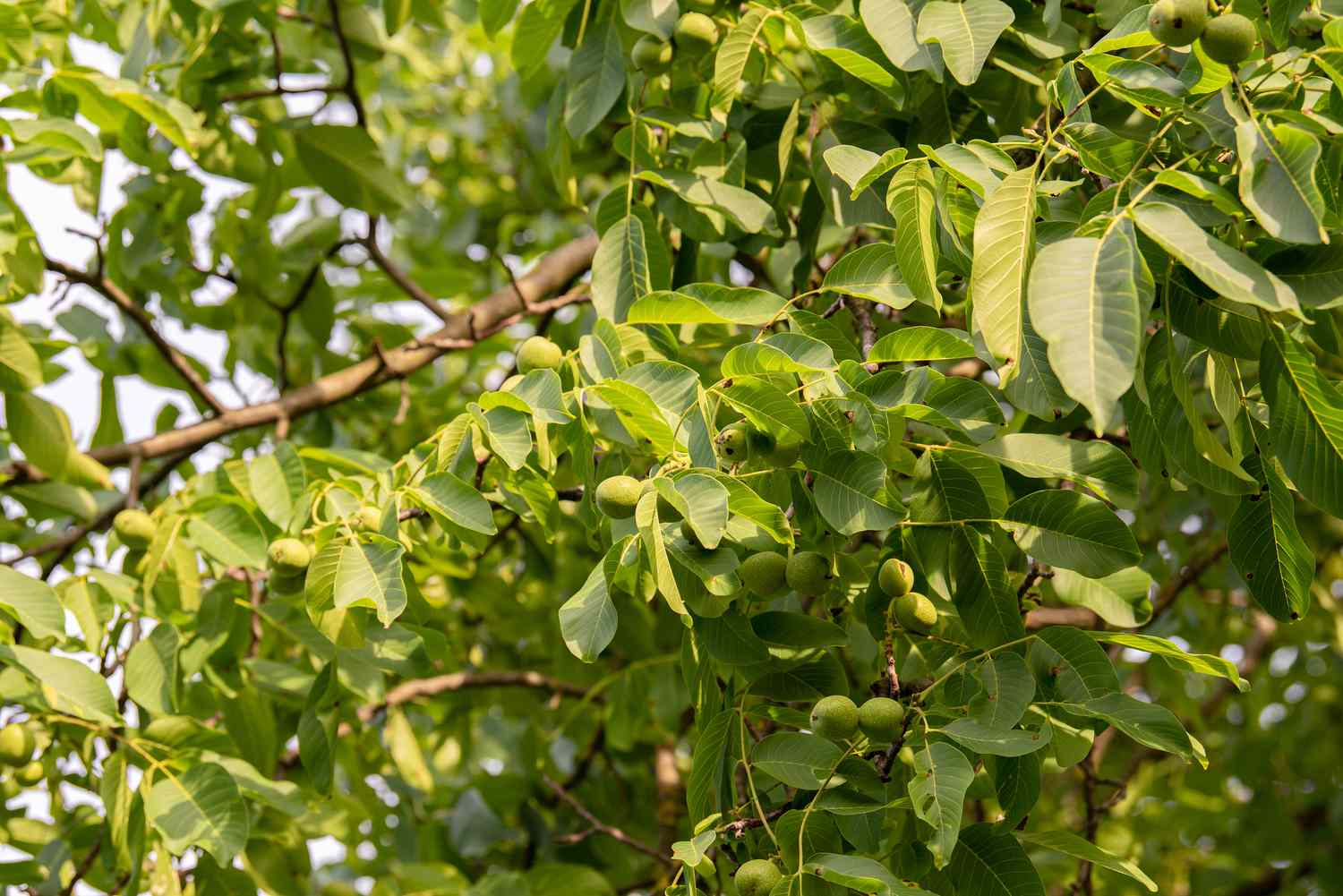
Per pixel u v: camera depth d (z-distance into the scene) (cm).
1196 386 283
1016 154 255
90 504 340
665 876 423
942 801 165
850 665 351
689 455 188
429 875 387
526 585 482
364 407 461
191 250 409
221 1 337
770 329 266
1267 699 552
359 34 399
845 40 250
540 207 548
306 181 407
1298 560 189
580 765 480
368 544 211
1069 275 140
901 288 208
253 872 319
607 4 289
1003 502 198
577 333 469
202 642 285
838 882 161
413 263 588
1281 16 184
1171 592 391
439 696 443
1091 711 181
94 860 314
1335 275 164
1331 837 573
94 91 328
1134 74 170
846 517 184
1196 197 158
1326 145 162
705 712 208
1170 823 537
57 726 298
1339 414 168
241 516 279
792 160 297
